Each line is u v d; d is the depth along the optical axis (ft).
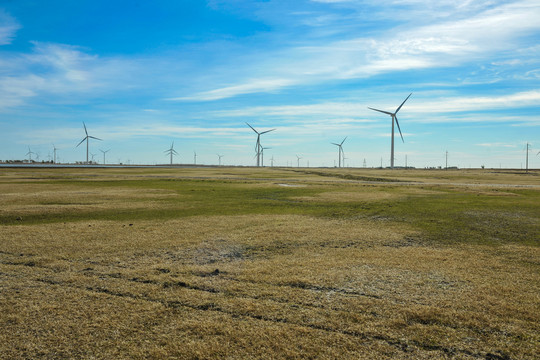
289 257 45.16
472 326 26.91
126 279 36.58
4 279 36.24
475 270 40.09
